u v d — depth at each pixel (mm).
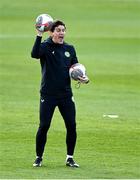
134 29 118938
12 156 34250
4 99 52469
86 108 48781
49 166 32250
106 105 50125
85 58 80812
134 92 56562
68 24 127625
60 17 140750
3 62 76125
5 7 155125
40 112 32281
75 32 114000
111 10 153750
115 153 35219
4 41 99125
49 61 32125
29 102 51219
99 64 75312
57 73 32094
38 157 32281
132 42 98875
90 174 30656
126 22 131750
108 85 60344
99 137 39094
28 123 43031
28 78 64250
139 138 38969
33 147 36375
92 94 55281
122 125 42688
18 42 97875
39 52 31922
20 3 163125
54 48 32156
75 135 32375
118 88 58625
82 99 52781
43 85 32219
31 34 109688
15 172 30906
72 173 30828
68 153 32375
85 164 32750
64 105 32281
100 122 43562
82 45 95438
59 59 32125
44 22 31672
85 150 35844
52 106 32156
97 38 104625
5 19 135375
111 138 38844
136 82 62375
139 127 42156
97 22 131500
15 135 39469
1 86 59188
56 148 36281
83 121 43812
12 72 68250
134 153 35281
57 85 32094
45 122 32125
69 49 32438
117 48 91562
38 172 30938
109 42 99000
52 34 32094
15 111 47312
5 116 45312
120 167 32125
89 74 67312
